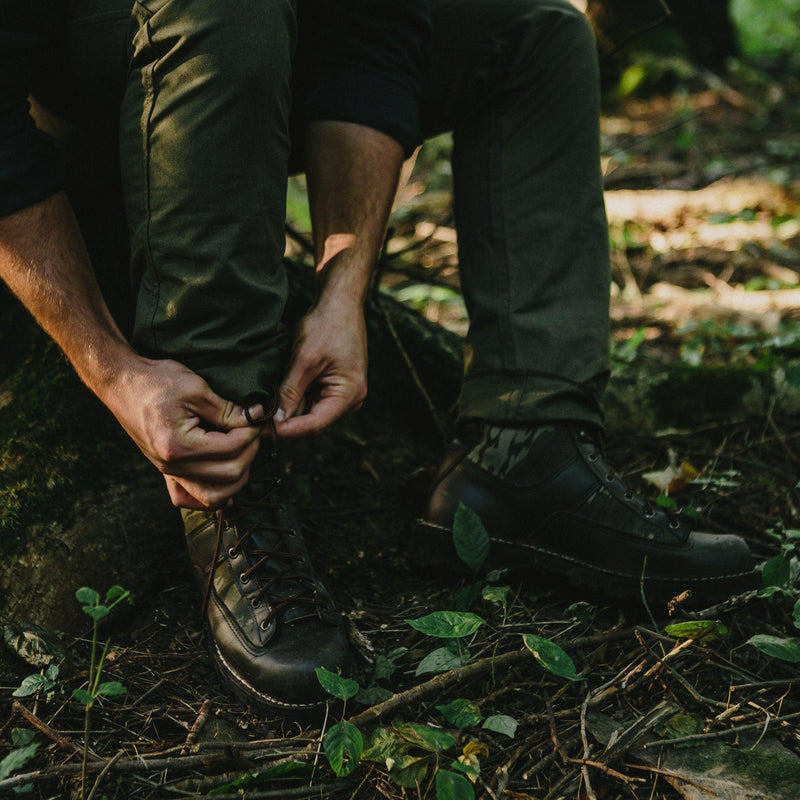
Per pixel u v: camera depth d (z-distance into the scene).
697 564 1.27
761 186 3.29
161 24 1.00
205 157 0.99
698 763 1.01
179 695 1.14
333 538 1.47
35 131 1.06
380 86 1.22
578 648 1.20
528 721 1.07
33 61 1.05
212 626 1.16
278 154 1.04
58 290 1.06
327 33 1.23
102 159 1.36
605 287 1.38
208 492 1.08
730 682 1.15
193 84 0.99
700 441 1.78
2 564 1.19
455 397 1.84
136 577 1.31
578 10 1.39
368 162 1.21
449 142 3.95
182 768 1.00
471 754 0.98
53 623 1.19
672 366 1.89
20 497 1.26
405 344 1.85
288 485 1.27
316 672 1.01
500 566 1.33
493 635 1.23
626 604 1.30
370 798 0.98
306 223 2.89
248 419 1.06
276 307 1.08
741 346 2.02
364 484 1.63
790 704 1.11
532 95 1.35
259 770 0.97
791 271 2.58
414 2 1.24
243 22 0.98
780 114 4.45
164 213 1.02
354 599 1.33
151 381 1.03
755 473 1.66
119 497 1.36
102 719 1.08
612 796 0.98
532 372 1.32
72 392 1.40
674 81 4.63
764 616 1.28
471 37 1.35
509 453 1.31
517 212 1.35
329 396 1.13
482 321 1.36
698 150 3.88
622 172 3.61
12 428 1.34
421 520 1.39
